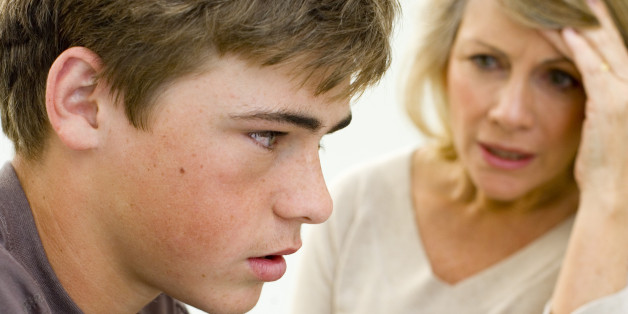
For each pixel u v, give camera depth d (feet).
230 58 2.15
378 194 5.11
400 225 4.99
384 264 4.93
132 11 2.13
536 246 4.58
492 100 4.19
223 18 2.09
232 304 2.44
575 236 4.13
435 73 4.88
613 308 3.85
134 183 2.27
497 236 4.73
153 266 2.37
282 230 2.40
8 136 2.48
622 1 4.10
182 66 2.14
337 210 5.15
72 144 2.23
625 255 4.03
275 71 2.17
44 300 2.16
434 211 4.95
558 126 4.19
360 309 4.89
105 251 2.37
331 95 2.27
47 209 2.35
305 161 2.37
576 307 4.00
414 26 4.99
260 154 2.28
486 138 4.26
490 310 4.53
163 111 2.19
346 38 2.19
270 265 2.46
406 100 5.14
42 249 2.33
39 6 2.29
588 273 4.02
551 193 4.62
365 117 6.72
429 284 4.72
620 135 4.08
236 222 2.31
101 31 2.18
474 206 4.81
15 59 2.36
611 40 4.07
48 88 2.18
